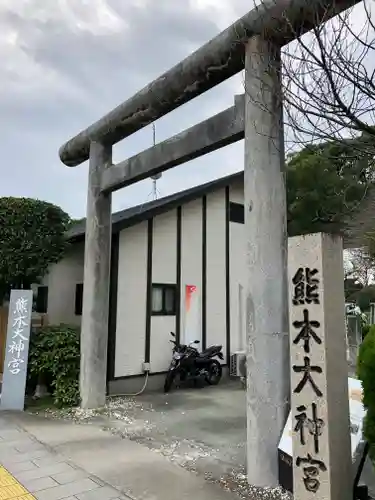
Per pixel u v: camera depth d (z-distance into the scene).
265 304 3.97
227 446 4.91
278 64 3.88
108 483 3.83
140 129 6.50
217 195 9.86
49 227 7.61
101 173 6.85
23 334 6.70
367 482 3.80
